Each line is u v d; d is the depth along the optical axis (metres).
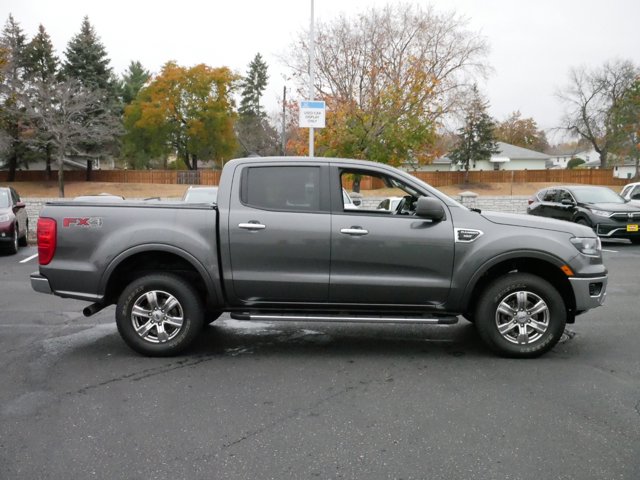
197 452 3.44
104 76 51.91
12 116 45.69
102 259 5.28
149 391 4.51
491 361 5.32
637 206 15.09
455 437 3.64
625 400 4.29
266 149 59.06
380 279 5.28
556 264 5.23
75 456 3.38
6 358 5.41
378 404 4.23
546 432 3.71
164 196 51.16
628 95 57.75
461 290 5.28
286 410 4.11
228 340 6.11
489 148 62.34
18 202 14.98
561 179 59.94
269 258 5.29
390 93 25.05
